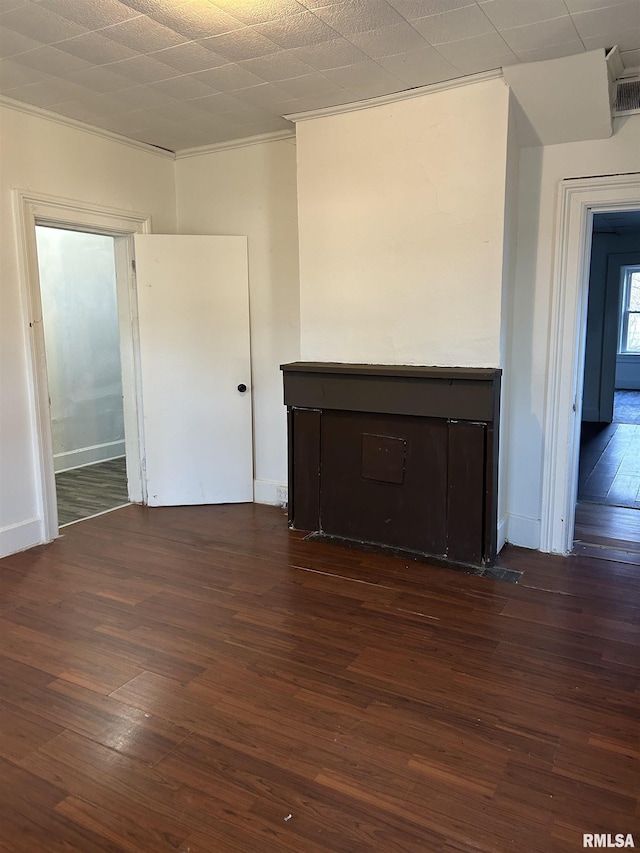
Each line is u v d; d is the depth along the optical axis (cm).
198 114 362
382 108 333
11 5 234
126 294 433
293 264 414
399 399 335
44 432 370
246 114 361
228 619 279
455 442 326
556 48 269
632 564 338
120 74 302
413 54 277
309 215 365
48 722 209
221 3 231
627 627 270
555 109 301
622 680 231
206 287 428
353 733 202
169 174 445
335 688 227
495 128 304
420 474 341
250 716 211
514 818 167
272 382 438
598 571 329
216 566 339
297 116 358
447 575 323
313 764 188
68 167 371
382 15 240
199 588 312
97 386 591
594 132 309
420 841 160
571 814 168
